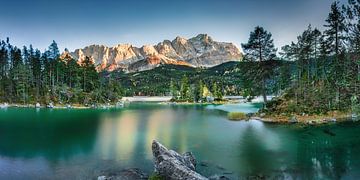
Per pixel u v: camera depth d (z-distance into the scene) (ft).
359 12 79.71
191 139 139.74
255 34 226.17
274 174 84.02
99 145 129.18
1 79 442.09
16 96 410.52
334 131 144.77
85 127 188.96
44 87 431.02
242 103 458.50
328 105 188.44
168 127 184.55
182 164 78.89
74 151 117.60
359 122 162.09
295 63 278.87
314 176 81.30
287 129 159.12
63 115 274.77
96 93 451.53
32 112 305.32
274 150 113.19
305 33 247.91
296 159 99.40
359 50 81.20
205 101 552.41
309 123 170.19
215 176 82.02
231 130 164.96
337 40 184.24
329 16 187.83
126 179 80.59
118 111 332.19
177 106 435.94
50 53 466.29
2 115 269.85
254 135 146.61
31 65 463.42
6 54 480.23
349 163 92.58
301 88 218.79
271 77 234.58
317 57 244.63
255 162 97.25
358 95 84.74
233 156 105.60
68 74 476.54
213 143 129.18
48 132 167.53
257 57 227.61
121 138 146.41
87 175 86.94
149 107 412.77
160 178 74.59
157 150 82.94
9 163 100.63
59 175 87.45
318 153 106.22
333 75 192.03
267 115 205.98
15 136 153.79
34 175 87.92
